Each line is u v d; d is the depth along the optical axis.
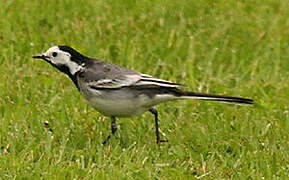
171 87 11.16
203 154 11.48
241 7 20.22
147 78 11.26
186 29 18.39
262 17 19.72
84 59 11.79
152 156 11.15
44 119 12.68
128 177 10.05
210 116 13.10
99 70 11.50
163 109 13.42
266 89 14.74
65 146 11.30
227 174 10.62
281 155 11.31
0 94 13.68
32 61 15.53
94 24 18.19
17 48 16.31
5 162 10.46
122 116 11.68
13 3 19.11
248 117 13.06
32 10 18.70
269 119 13.02
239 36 18.28
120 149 11.34
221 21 19.02
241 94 14.48
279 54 16.95
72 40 17.20
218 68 16.09
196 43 17.41
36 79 14.38
